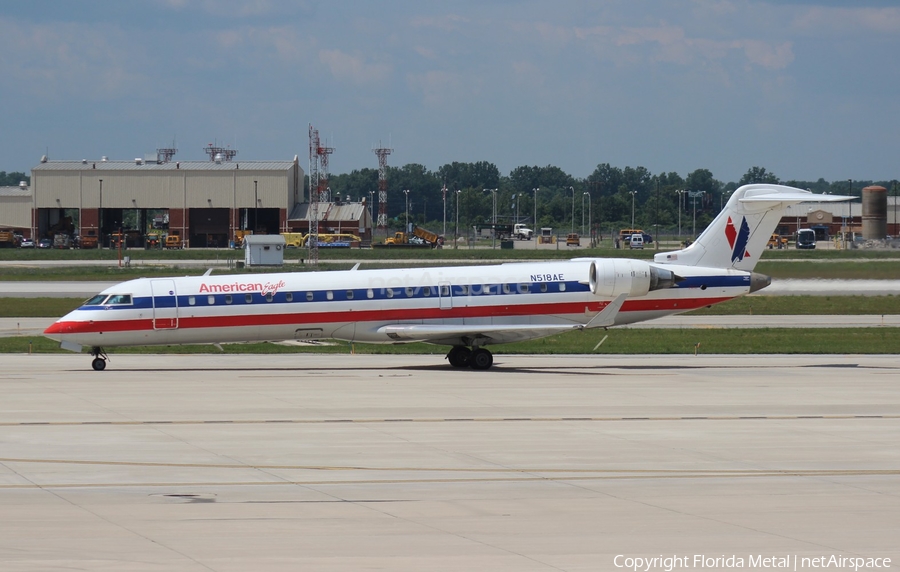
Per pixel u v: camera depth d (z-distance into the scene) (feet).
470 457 243.40
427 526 179.01
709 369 458.91
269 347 549.95
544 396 354.95
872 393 369.09
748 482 218.18
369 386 380.58
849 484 216.54
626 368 463.01
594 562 158.30
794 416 312.71
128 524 178.50
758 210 492.95
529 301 468.75
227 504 194.49
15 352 518.78
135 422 290.97
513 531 176.14
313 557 159.02
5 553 159.22
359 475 222.69
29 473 221.87
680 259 490.49
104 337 431.84
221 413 309.22
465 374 431.43
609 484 215.51
